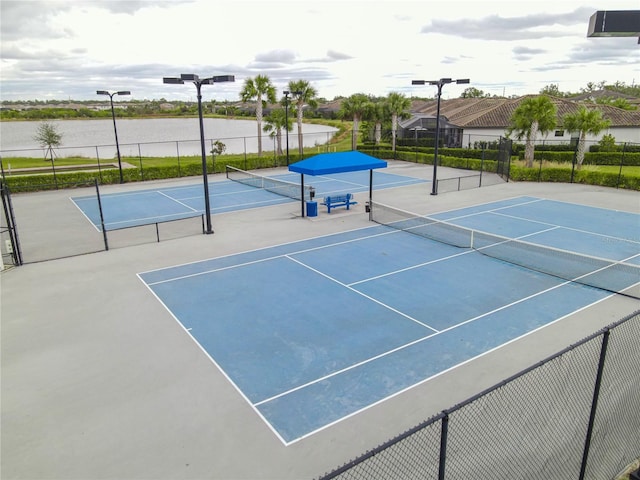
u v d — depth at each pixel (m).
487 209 22.89
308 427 7.66
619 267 14.68
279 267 15.23
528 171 30.27
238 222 21.12
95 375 9.32
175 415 8.05
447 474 6.15
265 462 6.91
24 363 9.80
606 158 37.94
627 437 6.88
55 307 12.50
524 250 16.52
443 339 10.47
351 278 14.18
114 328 11.28
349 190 28.39
